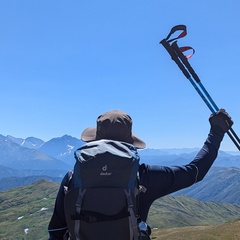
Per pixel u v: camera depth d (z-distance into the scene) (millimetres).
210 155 1451
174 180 1388
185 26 1422
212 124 1521
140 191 1333
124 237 1268
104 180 1271
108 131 1407
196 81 1494
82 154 1308
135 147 1392
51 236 1474
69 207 1297
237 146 1524
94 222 1251
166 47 1455
